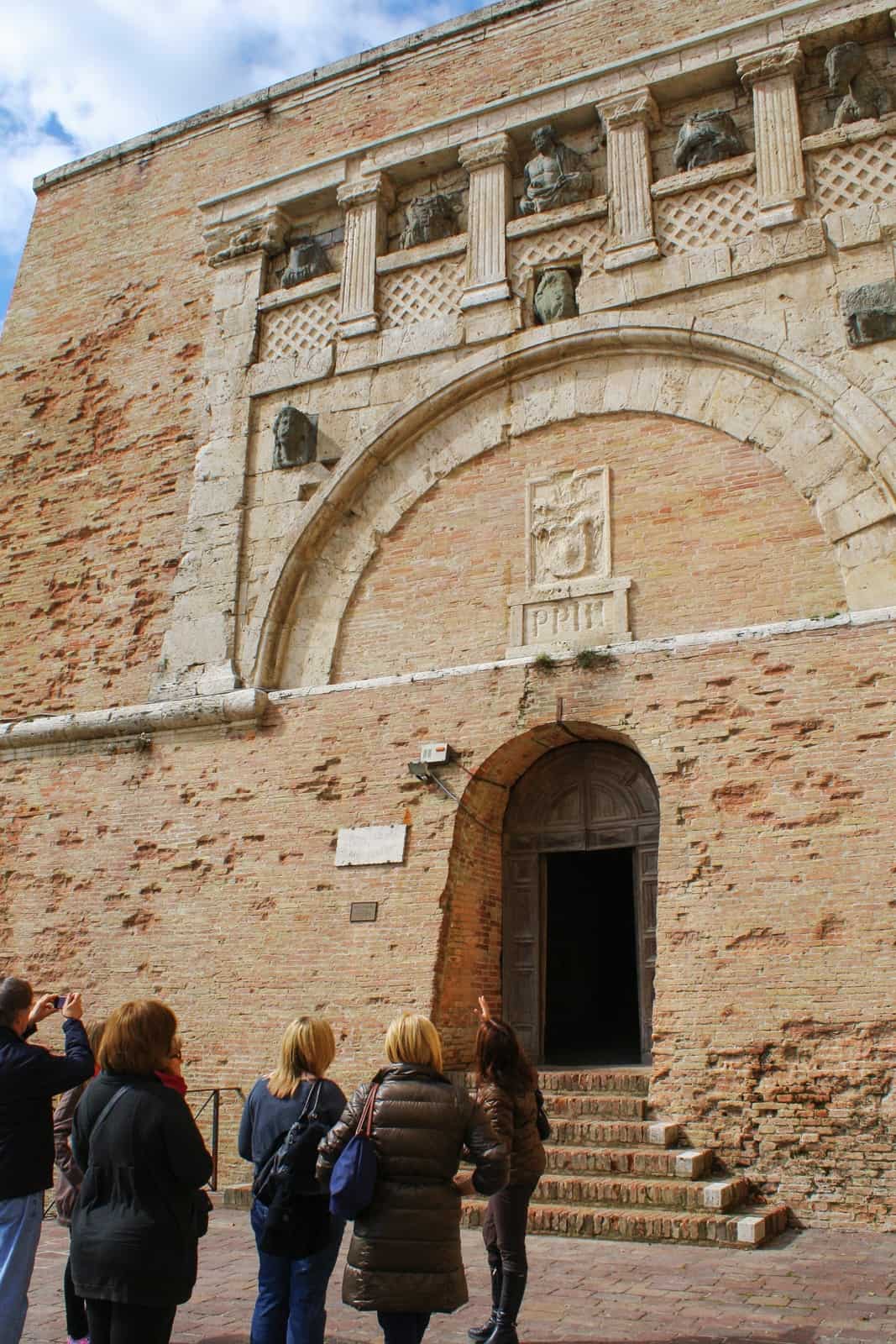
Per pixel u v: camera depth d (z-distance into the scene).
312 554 14.40
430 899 12.09
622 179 13.77
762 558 11.91
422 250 14.90
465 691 12.67
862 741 10.62
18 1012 5.70
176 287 17.00
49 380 17.56
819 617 11.37
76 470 16.67
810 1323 6.41
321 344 15.27
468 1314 6.81
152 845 13.86
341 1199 4.66
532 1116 6.30
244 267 16.38
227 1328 6.54
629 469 12.92
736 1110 10.16
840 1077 9.87
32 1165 5.46
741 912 10.66
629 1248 8.47
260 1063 12.32
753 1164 9.96
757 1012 10.33
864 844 10.35
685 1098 10.36
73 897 14.15
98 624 15.53
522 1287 6.01
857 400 11.70
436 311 14.58
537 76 14.91
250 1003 12.61
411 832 12.45
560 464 13.33
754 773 11.00
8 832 14.93
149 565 15.42
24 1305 5.31
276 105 17.16
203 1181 4.67
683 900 10.93
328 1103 5.31
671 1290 7.19
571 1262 8.00
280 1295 5.20
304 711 13.52
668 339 12.93
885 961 9.97
